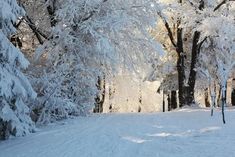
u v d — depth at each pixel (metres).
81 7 20.28
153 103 48.12
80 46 20.69
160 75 33.75
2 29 13.30
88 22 20.31
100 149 11.03
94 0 20.00
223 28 25.78
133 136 13.09
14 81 12.84
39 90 18.47
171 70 33.47
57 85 18.52
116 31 20.53
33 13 22.36
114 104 41.03
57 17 20.91
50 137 13.42
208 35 26.86
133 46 22.25
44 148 11.50
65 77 19.64
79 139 12.69
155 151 10.70
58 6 21.53
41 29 22.41
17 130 13.78
